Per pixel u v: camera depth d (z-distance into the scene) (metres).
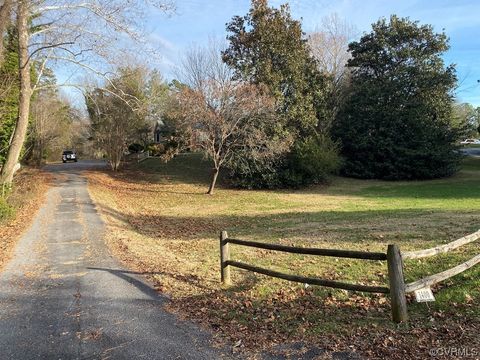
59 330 5.43
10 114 19.30
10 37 18.05
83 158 69.75
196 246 11.89
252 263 8.91
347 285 5.33
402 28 36.69
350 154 36.03
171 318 5.69
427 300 5.14
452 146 34.56
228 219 18.19
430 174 33.75
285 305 6.09
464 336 4.45
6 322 5.81
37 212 16.78
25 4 15.30
